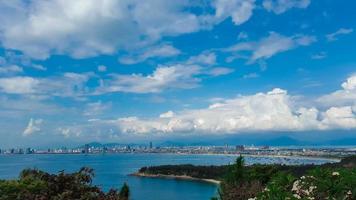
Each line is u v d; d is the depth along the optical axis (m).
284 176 11.80
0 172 168.75
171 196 118.31
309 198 10.49
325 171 11.20
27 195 10.94
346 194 10.23
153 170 194.75
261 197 11.45
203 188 141.88
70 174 11.84
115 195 12.49
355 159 74.25
